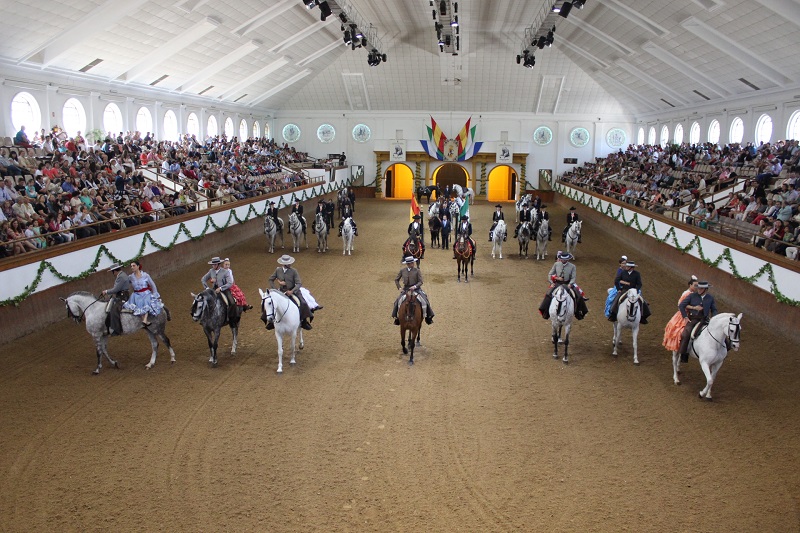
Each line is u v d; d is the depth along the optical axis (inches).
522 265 1069.1
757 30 1024.9
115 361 577.0
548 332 686.5
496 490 369.7
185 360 585.0
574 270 616.1
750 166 1171.9
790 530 334.3
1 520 336.2
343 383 534.0
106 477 378.9
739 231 830.5
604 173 1838.1
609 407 489.1
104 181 977.5
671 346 530.3
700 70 1357.0
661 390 524.7
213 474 383.6
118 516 340.5
